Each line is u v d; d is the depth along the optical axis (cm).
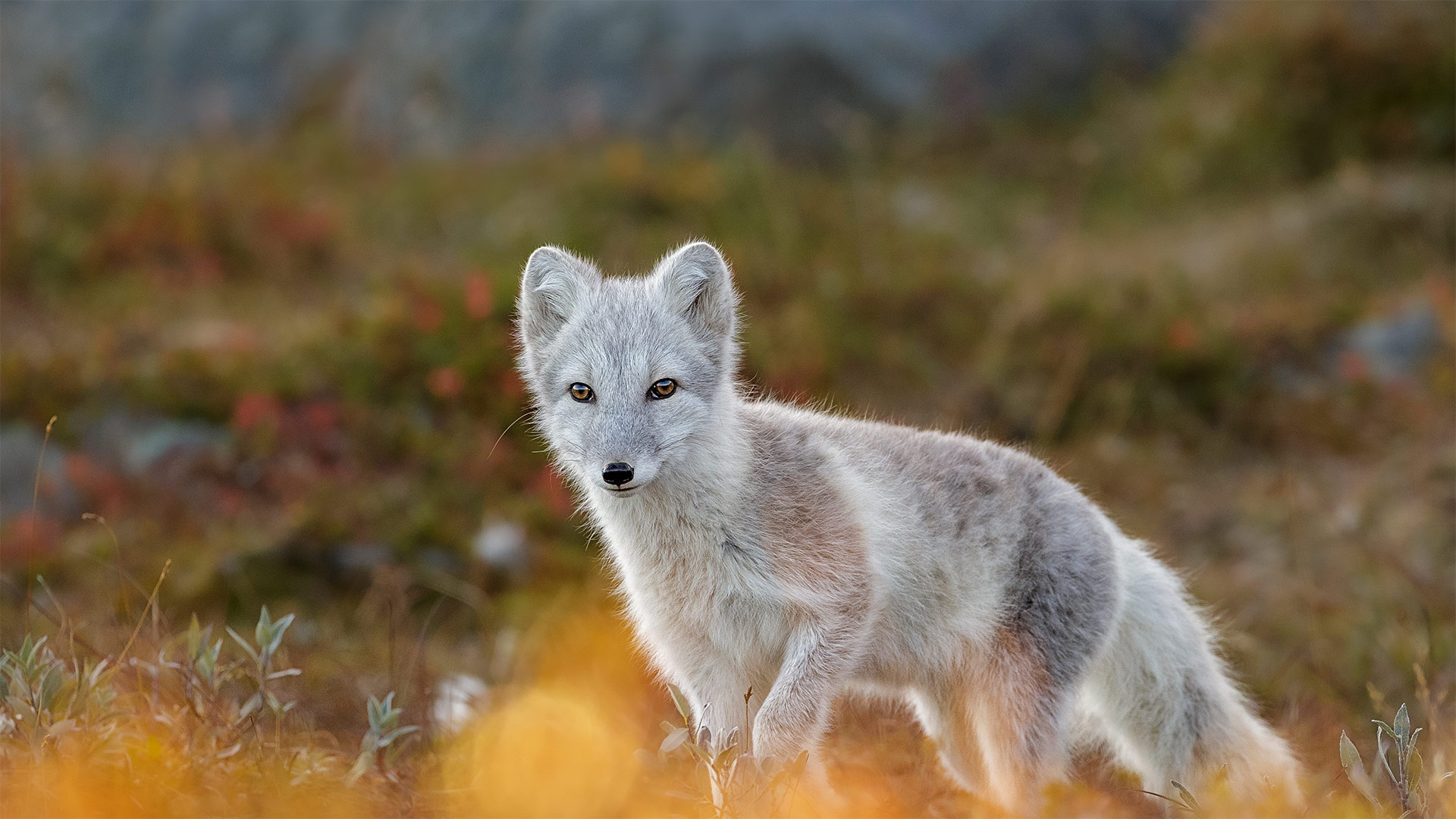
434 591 1073
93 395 1279
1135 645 748
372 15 2620
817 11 2423
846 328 1532
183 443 1222
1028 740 691
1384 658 898
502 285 1417
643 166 2014
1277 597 1083
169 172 1964
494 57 2472
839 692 649
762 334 1456
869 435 715
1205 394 1477
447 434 1260
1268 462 1388
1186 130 2302
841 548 648
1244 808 648
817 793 647
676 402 645
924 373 1482
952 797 738
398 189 2144
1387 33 2239
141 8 2702
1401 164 2119
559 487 1170
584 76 2406
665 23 2403
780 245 1750
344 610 1045
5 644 830
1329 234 1889
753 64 2345
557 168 2103
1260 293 1738
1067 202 2173
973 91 2441
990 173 2283
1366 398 1468
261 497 1177
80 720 586
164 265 1697
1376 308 1650
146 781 569
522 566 1093
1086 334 1530
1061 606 699
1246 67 2327
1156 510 1281
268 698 657
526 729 752
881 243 1809
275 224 1789
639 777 706
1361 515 1152
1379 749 610
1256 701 862
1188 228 2044
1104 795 724
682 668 682
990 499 699
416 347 1324
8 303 1552
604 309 674
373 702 627
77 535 1112
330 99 2572
